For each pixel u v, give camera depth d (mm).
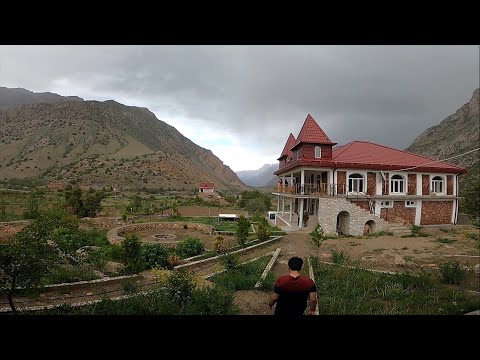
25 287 6531
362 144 28656
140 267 11562
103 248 15586
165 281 9117
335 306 7715
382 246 17578
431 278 10461
